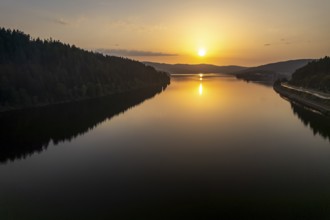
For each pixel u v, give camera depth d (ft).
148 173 125.08
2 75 306.76
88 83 403.34
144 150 157.69
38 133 199.62
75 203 99.76
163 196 103.60
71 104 328.90
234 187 109.50
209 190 107.45
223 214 91.04
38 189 111.75
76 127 215.92
